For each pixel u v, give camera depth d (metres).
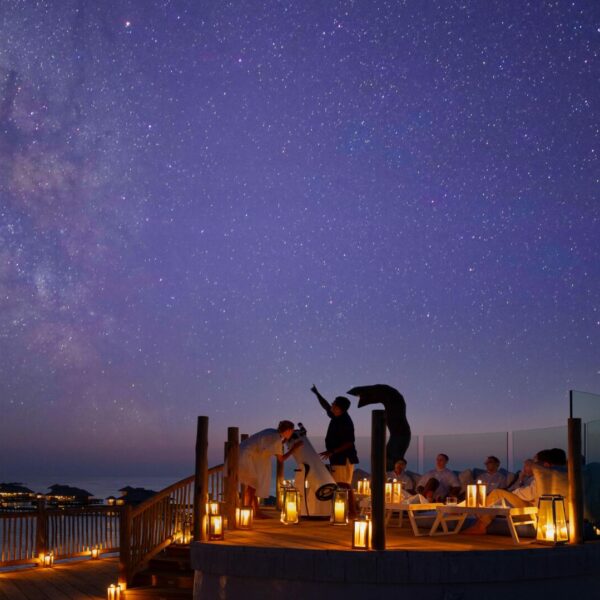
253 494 10.59
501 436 12.63
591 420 10.09
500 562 7.13
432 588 7.03
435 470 11.80
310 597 7.21
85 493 29.25
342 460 10.91
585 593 7.52
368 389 13.26
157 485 154.62
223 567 7.70
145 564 11.06
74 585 12.17
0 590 11.73
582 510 7.86
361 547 7.34
